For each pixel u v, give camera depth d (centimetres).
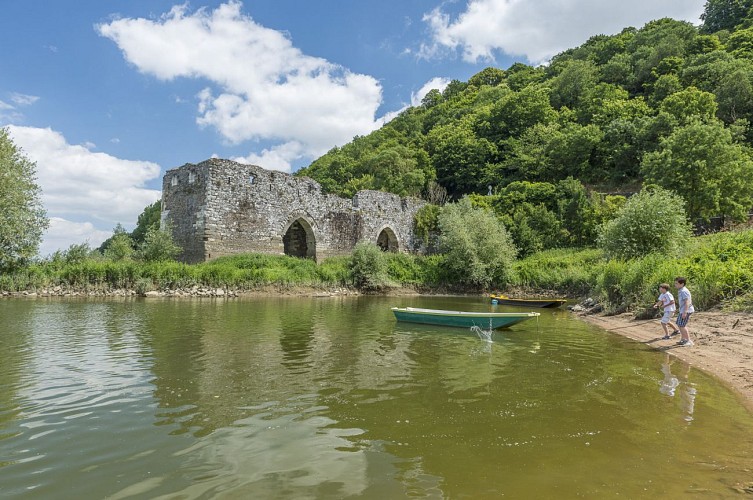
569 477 503
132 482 491
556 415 716
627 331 1672
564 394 835
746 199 3991
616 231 2845
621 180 6059
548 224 5212
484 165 7194
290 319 1933
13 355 1130
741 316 1438
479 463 540
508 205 5612
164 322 1742
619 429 655
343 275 3900
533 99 7669
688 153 4138
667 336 1423
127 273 2978
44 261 3111
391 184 6694
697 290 1684
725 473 513
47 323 1675
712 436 629
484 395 827
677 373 1005
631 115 6469
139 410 731
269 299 3023
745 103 6016
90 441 605
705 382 927
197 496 459
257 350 1228
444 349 1296
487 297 3866
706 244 2661
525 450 579
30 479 498
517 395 827
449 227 4412
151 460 547
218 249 3547
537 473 513
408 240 5447
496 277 4234
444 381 926
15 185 2905
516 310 2681
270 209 3925
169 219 3838
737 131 5425
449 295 4119
